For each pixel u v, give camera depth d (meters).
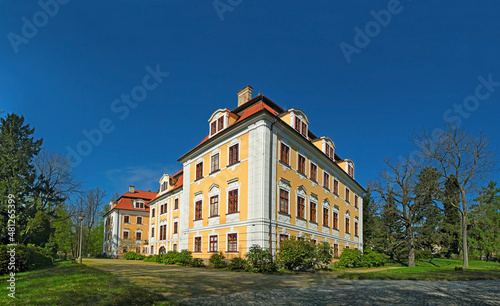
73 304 7.70
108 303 7.89
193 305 8.49
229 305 8.60
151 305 8.20
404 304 9.06
